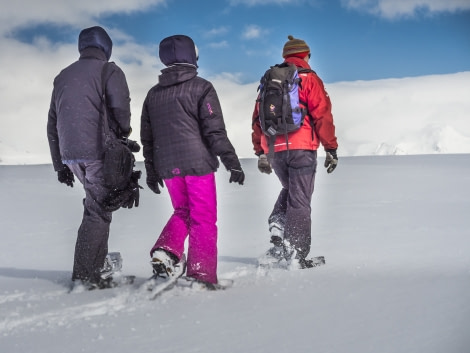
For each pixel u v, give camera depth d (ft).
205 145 10.36
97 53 11.07
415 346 5.76
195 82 10.30
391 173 42.45
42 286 10.81
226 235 16.94
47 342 6.88
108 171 10.46
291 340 6.27
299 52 12.85
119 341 6.71
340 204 23.79
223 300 8.69
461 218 17.71
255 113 13.01
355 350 5.78
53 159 11.55
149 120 10.85
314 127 12.35
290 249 11.67
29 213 24.04
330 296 8.28
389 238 14.34
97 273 10.52
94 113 10.73
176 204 10.66
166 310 8.22
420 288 8.28
